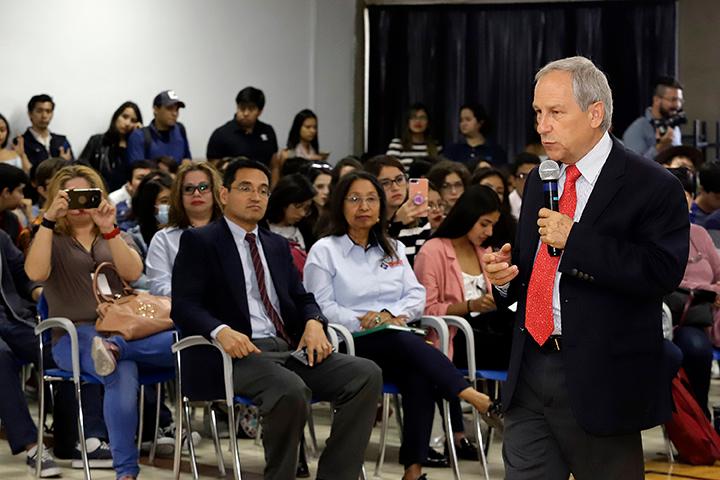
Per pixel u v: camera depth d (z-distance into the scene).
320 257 5.11
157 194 6.26
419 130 10.28
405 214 5.84
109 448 5.23
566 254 2.89
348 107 11.72
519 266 3.10
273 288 4.84
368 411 4.54
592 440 3.01
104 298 4.89
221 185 5.11
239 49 10.61
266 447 4.44
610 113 2.96
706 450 5.43
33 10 8.84
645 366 2.97
